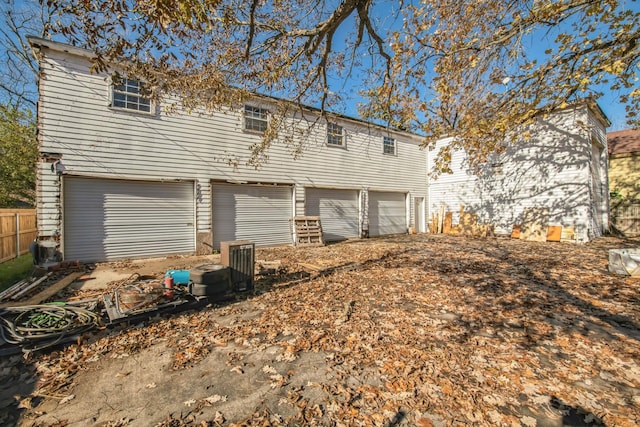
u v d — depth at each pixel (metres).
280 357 3.19
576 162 12.18
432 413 2.31
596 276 6.34
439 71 5.58
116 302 4.04
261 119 11.47
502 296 5.17
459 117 7.86
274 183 11.82
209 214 10.12
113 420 2.26
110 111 8.39
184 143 9.64
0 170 14.62
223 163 10.48
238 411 2.36
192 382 2.75
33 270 7.15
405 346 3.40
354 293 5.47
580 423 2.20
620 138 17.47
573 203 12.25
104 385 2.71
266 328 3.93
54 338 3.39
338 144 14.14
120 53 3.88
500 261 8.37
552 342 3.46
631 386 2.62
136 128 8.79
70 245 7.92
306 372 2.89
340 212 14.26
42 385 2.71
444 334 3.71
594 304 4.67
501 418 2.24
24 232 10.16
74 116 7.89
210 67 5.42
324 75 6.11
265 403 2.45
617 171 15.99
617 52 5.21
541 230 13.11
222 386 2.69
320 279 6.50
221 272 4.97
